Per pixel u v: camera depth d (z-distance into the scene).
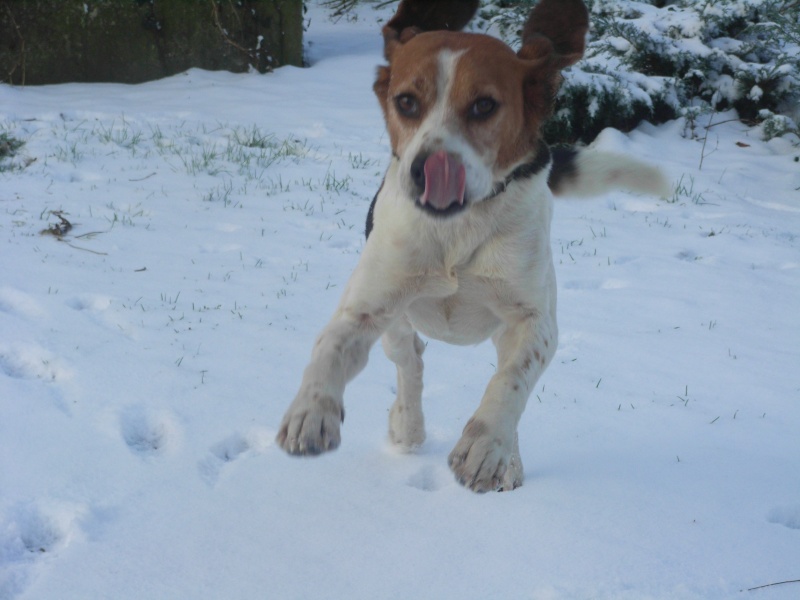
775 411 1.57
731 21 3.98
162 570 1.21
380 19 5.91
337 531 1.27
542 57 1.23
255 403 1.53
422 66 1.18
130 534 1.25
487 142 1.19
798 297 2.04
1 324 1.70
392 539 1.26
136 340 1.70
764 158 3.46
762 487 1.37
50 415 1.47
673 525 1.29
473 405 1.57
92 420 1.47
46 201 2.45
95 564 1.21
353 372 1.25
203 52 4.17
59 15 3.94
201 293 1.90
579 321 1.87
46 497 1.31
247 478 1.36
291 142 3.22
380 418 1.53
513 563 1.22
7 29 3.88
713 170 3.27
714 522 1.29
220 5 4.12
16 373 1.61
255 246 2.23
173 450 1.41
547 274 1.32
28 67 3.94
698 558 1.23
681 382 1.65
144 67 4.10
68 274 1.94
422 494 1.34
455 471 1.18
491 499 1.33
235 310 1.83
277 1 4.25
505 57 1.20
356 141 3.31
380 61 4.43
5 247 2.07
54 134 3.07
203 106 3.67
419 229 1.25
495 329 1.38
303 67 4.44
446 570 1.21
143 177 2.73
